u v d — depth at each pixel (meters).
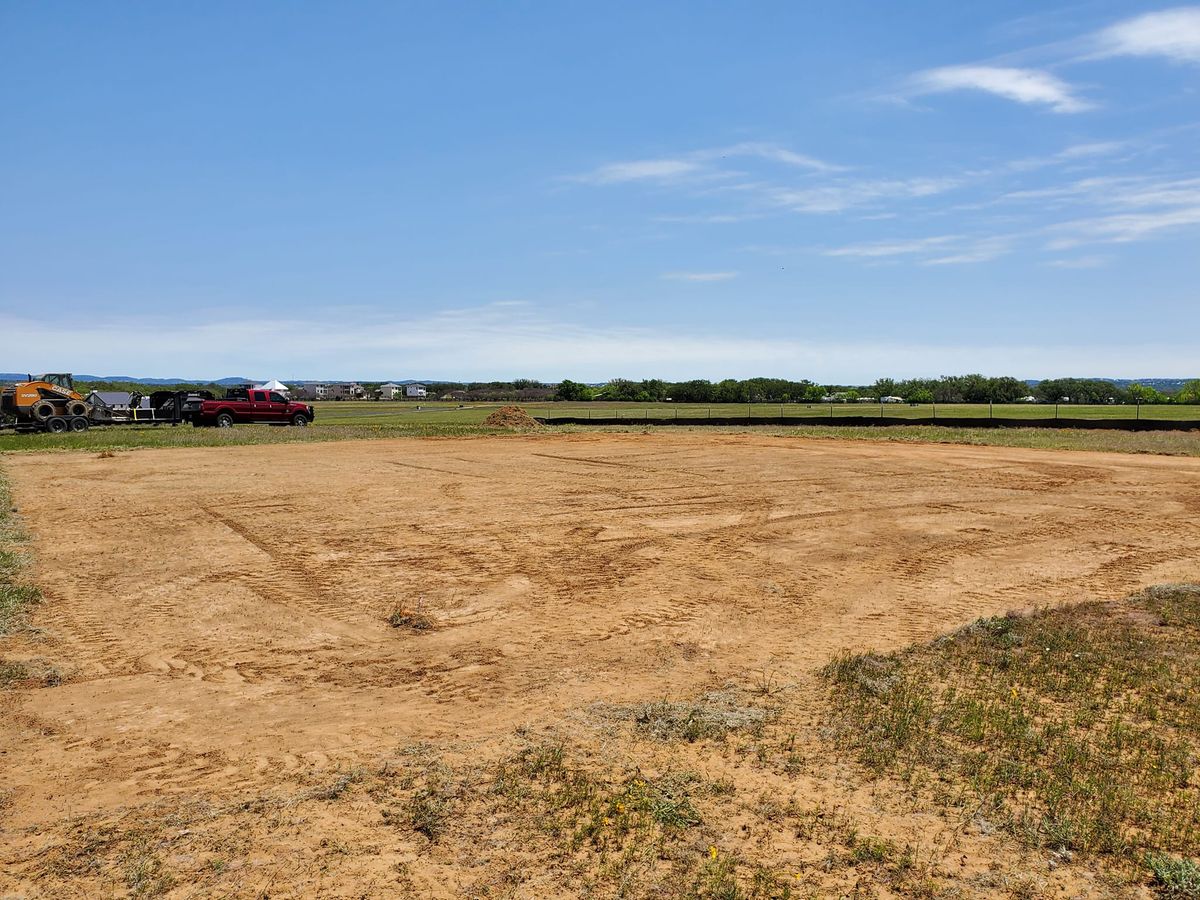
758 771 5.37
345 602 9.42
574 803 4.92
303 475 20.36
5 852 4.38
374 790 5.09
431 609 9.20
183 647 7.88
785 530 13.79
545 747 5.72
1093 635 8.23
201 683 7.01
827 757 5.58
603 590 10.10
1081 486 18.91
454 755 5.61
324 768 5.43
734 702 6.58
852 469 21.92
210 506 15.54
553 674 7.30
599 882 4.12
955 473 21.12
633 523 14.25
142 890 4.03
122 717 6.28
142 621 8.62
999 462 23.69
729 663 7.62
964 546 12.72
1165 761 5.54
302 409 39.06
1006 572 11.16
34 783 5.20
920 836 4.60
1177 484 19.27
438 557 11.63
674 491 17.86
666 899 3.99
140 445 28.44
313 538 12.75
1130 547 12.70
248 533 13.07
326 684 7.03
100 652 7.70
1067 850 4.49
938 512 15.52
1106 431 35.72
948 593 10.13
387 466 22.45
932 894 4.06
